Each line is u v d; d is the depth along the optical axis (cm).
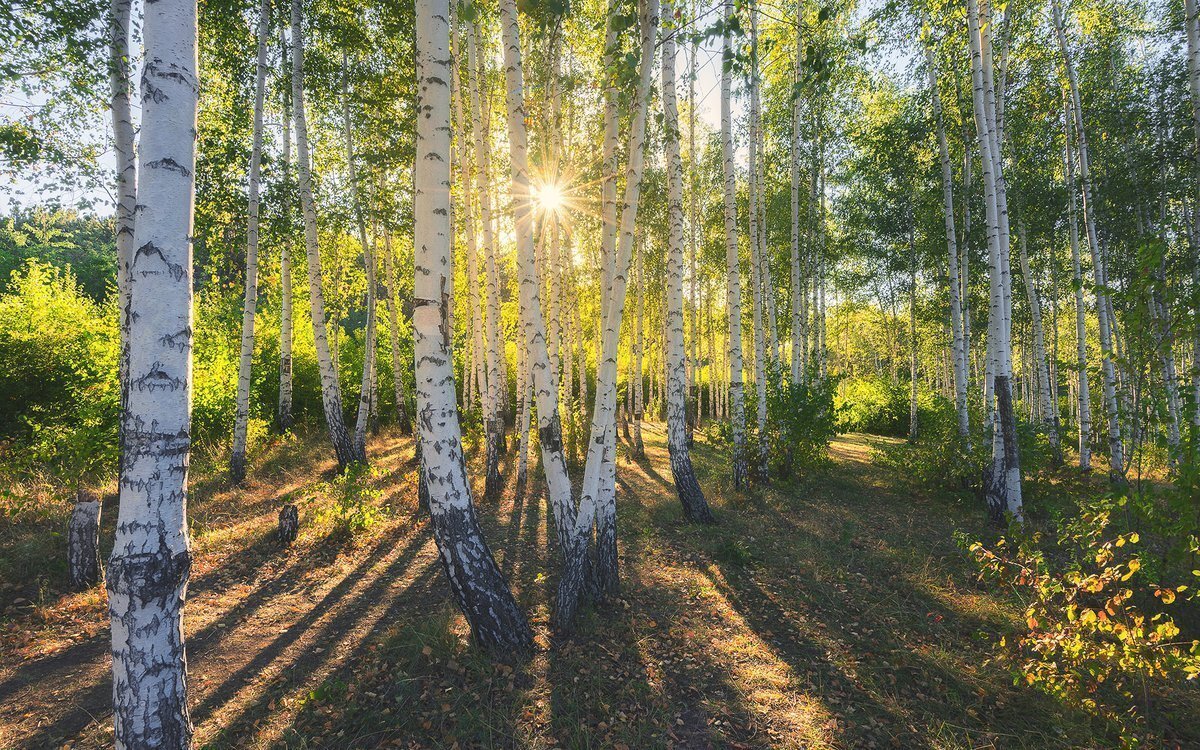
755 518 827
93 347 1030
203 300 1511
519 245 484
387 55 982
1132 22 1176
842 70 1116
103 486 804
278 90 1041
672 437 809
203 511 785
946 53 998
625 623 473
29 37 558
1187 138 1042
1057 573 559
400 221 1095
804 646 448
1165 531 406
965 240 1127
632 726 347
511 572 592
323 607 510
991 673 407
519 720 347
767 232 1534
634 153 457
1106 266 1298
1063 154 1340
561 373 1493
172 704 228
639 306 1480
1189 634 429
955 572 612
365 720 346
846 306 2222
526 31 905
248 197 970
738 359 954
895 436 2541
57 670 401
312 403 1619
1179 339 489
